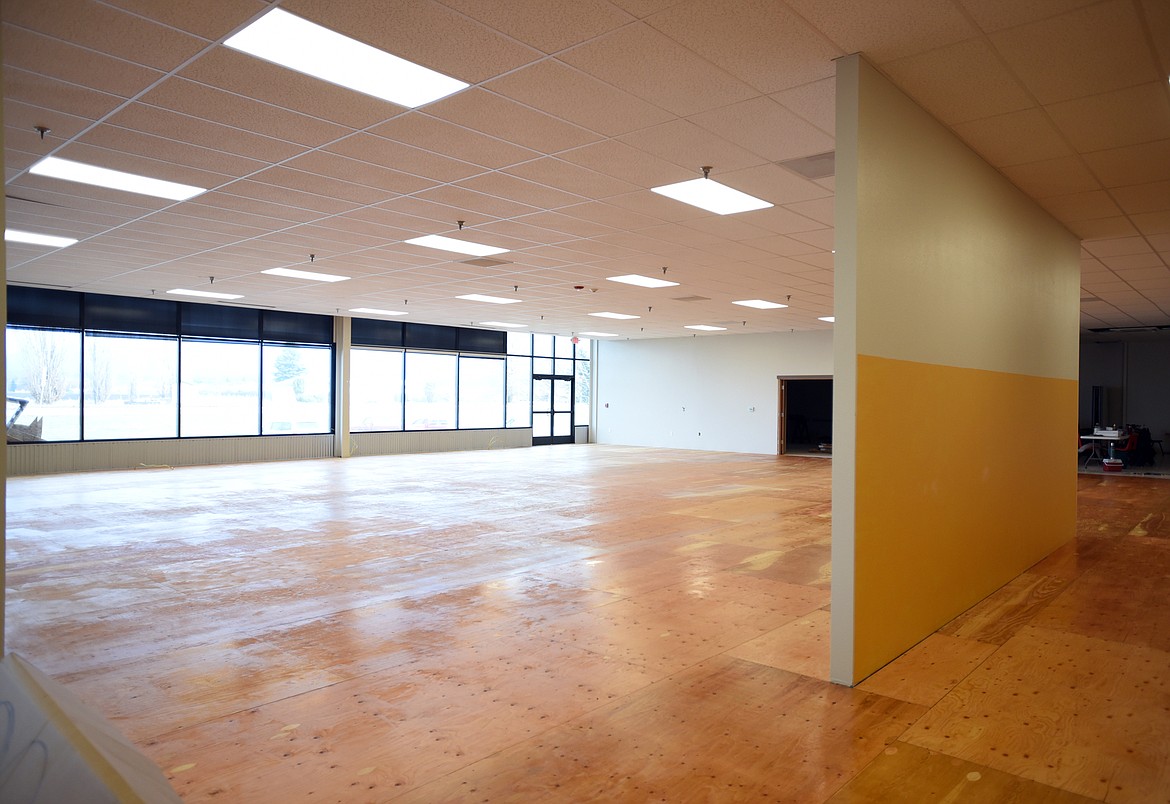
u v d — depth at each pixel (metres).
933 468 4.33
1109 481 13.13
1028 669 3.80
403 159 5.17
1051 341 6.46
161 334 13.71
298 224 7.16
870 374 3.65
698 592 5.27
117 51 3.54
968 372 4.77
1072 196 5.78
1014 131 4.46
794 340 18.06
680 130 4.56
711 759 2.83
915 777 2.70
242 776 2.68
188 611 4.74
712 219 6.82
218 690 3.48
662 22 3.23
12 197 6.21
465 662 3.86
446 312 15.01
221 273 10.25
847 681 3.56
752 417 18.70
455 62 3.65
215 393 14.51
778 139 4.70
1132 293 10.77
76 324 12.66
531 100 4.12
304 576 5.66
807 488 11.30
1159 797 2.58
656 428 20.64
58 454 12.46
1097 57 3.49
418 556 6.39
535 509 9.09
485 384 19.39
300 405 15.87
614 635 4.31
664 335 19.75
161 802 2.29
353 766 2.76
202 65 3.70
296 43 3.46
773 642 4.20
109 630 4.35
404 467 14.23
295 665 3.81
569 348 21.72
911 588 4.11
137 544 6.79
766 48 3.47
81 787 2.21
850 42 3.39
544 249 8.29
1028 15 3.11
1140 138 4.53
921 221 4.14
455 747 2.92
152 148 4.95
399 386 17.52
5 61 3.65
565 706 3.31
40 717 2.60
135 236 7.77
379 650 4.04
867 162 3.59
